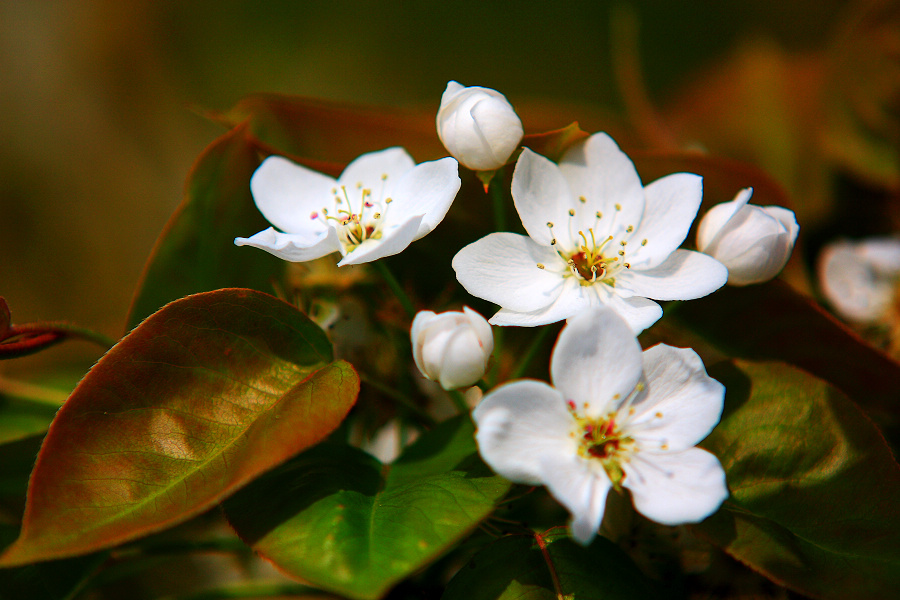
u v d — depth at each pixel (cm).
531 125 32
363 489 28
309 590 30
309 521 27
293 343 28
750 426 28
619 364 27
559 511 30
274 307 28
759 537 28
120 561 30
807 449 28
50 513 27
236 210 30
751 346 30
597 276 29
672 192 29
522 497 29
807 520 28
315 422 27
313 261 31
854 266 33
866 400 31
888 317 33
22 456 30
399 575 26
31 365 33
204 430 28
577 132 29
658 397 28
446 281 31
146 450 27
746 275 29
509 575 28
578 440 27
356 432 31
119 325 33
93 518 27
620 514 29
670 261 29
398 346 31
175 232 30
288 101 31
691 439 28
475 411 27
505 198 30
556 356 27
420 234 29
